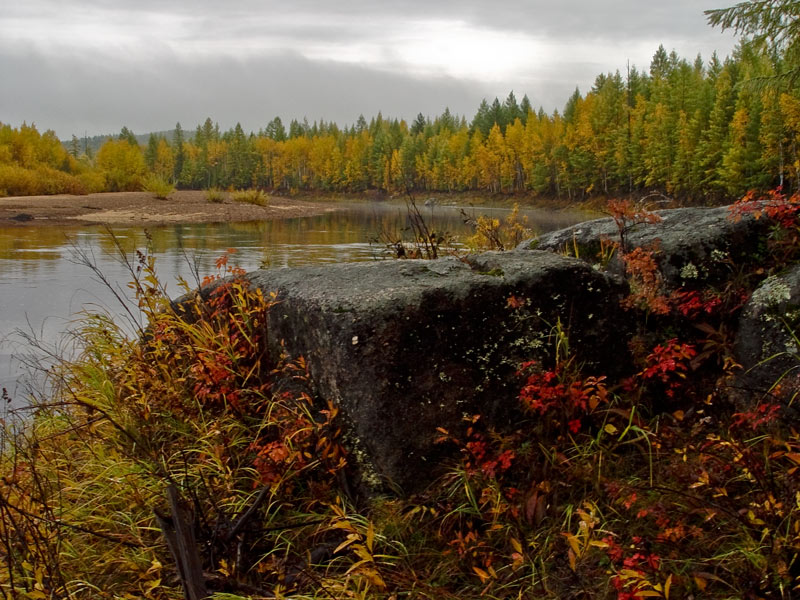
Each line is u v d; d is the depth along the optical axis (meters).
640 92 71.25
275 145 123.44
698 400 2.85
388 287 2.70
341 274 3.11
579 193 64.31
